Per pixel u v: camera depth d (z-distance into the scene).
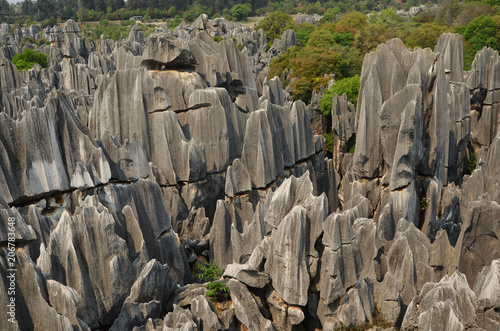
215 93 46.84
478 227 32.56
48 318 23.95
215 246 37.56
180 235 43.19
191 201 44.97
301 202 27.03
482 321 25.34
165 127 44.59
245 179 43.28
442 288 24.84
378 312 27.50
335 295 25.78
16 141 31.55
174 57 49.06
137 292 27.08
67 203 33.47
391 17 172.38
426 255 32.75
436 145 43.41
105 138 35.50
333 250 25.47
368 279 28.52
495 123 66.12
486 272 28.58
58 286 24.12
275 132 47.88
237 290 27.06
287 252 25.92
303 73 99.19
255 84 62.66
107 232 27.17
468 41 115.06
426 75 42.97
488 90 66.06
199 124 47.50
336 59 101.88
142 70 44.91
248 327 26.45
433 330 23.73
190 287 29.75
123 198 33.53
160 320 26.30
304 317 26.62
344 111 66.56
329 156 73.25
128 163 35.91
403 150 41.19
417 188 44.25
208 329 26.12
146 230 33.38
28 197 31.80
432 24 132.12
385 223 41.12
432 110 43.22
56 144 33.16
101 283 27.17
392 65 44.62
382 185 44.78
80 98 62.78
